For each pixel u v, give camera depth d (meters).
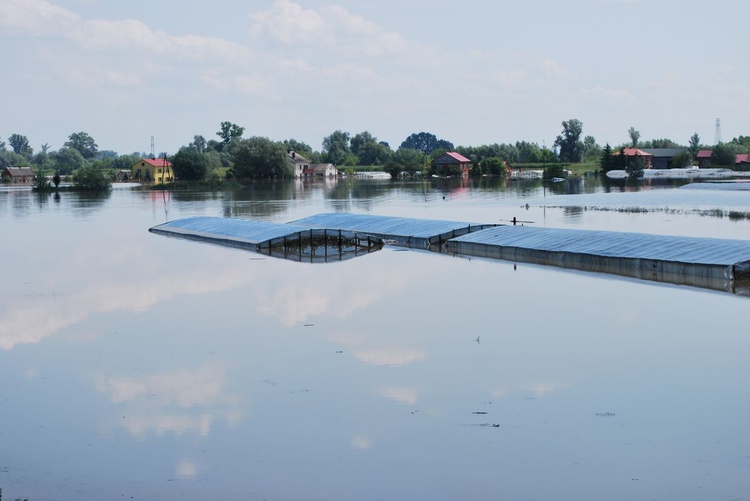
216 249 53.38
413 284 38.44
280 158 174.00
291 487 17.88
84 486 18.16
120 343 28.89
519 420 20.91
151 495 17.72
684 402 21.73
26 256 51.66
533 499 17.12
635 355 25.88
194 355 27.09
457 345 27.47
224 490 17.83
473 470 18.38
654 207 80.38
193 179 159.62
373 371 24.95
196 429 20.97
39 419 21.92
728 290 35.44
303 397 22.91
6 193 133.38
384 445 19.73
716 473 17.92
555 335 28.48
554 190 118.12
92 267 46.19
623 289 36.25
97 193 129.88
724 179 143.88
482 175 187.75
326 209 89.19
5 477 18.61
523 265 44.06
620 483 17.62
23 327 31.62
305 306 33.91
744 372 23.98
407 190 127.06
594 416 21.00
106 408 22.58
